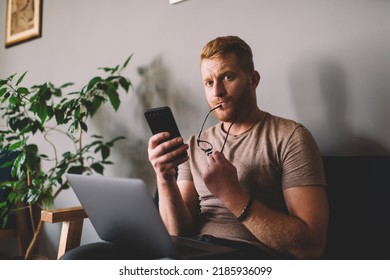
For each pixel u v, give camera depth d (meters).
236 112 1.03
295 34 1.24
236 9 1.39
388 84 1.06
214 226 1.02
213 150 1.08
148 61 1.70
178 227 1.05
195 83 1.52
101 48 1.93
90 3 1.99
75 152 2.05
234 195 0.88
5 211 1.76
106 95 1.74
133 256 0.92
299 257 0.84
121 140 1.83
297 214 0.87
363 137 1.10
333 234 1.00
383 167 0.95
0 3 2.66
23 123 1.74
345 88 1.13
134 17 1.76
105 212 0.87
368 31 1.09
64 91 2.13
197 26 1.51
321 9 1.18
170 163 0.99
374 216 0.95
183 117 1.57
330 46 1.16
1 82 1.53
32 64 2.37
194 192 1.15
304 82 1.22
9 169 1.94
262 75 1.32
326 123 1.18
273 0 1.29
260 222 0.85
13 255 2.37
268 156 0.96
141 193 0.75
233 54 1.02
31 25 2.36
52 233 2.12
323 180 0.91
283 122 1.00
